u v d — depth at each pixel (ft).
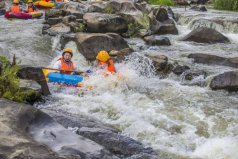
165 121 32.35
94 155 22.21
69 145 22.47
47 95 38.52
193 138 29.43
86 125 29.43
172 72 46.19
